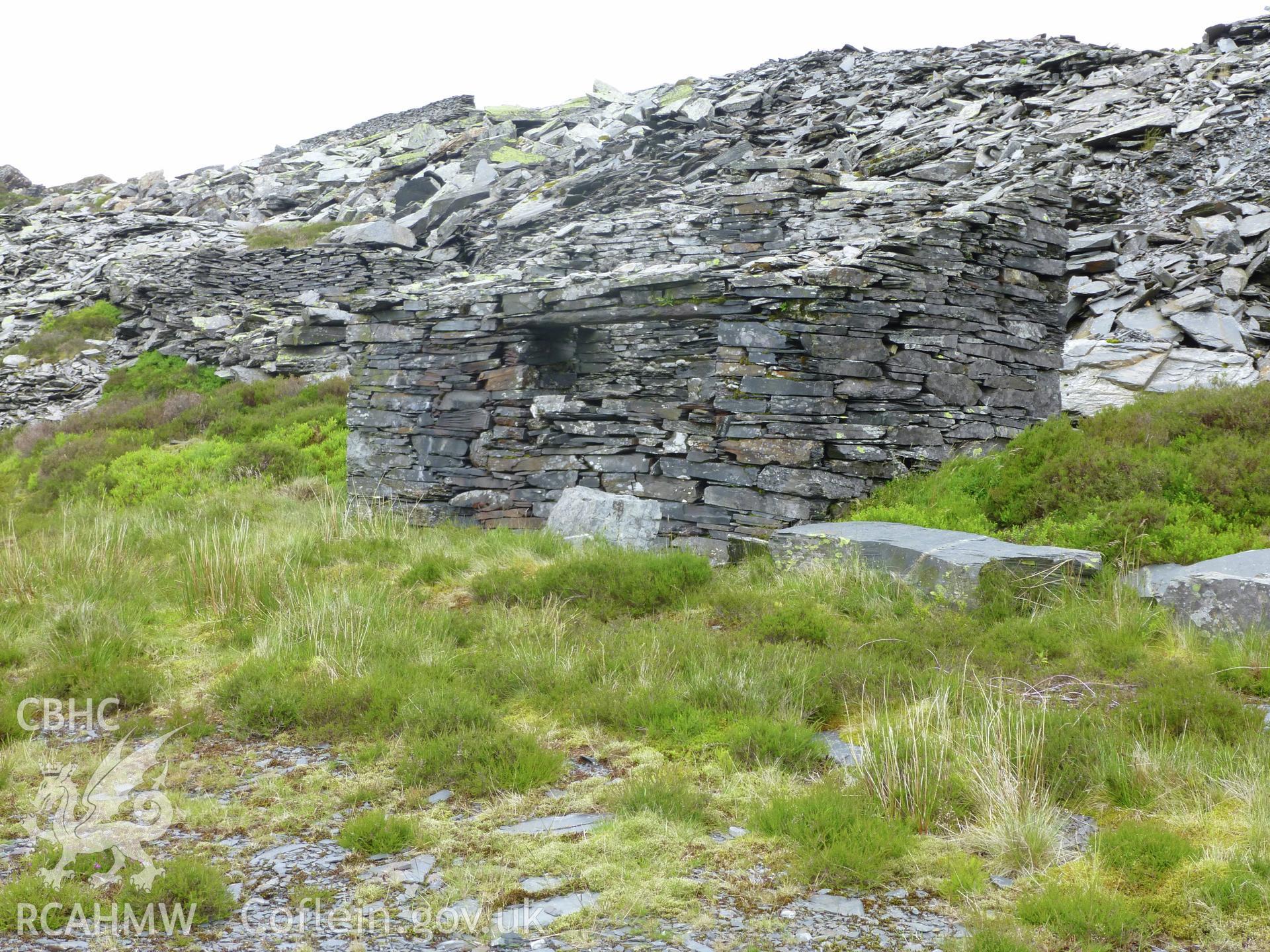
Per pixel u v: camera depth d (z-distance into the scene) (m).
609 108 41.00
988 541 8.62
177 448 21.48
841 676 6.64
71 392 29.02
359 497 14.80
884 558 8.66
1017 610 7.80
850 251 11.35
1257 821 4.41
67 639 8.41
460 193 34.22
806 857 4.46
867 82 32.22
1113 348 15.77
